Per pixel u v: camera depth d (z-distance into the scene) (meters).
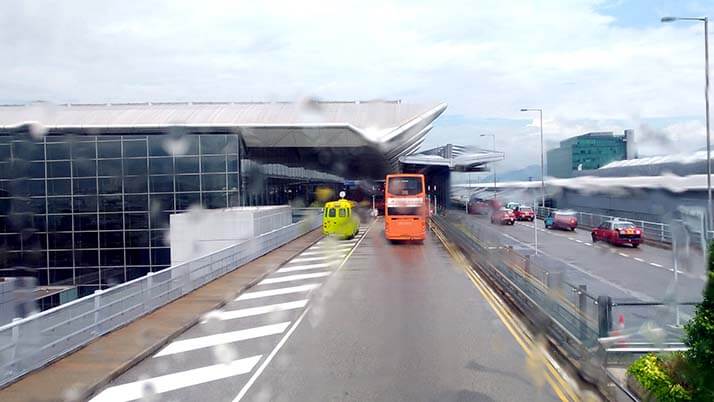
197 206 36.72
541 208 60.62
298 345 12.22
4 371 9.58
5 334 10.05
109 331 13.22
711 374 6.84
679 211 36.78
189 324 14.26
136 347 11.95
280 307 16.70
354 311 15.83
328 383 9.59
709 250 6.89
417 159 60.75
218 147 36.78
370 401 8.68
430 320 14.49
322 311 15.95
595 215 44.66
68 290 34.31
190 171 36.81
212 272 21.23
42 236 35.81
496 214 54.22
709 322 6.75
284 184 51.91
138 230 36.19
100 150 36.09
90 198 35.94
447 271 24.06
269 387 9.47
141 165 36.41
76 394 9.16
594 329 10.18
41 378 9.96
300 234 41.16
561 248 34.66
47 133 38.94
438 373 10.02
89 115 42.91
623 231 34.59
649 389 7.84
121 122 41.50
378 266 25.81
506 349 11.64
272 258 27.95
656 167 41.12
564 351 10.96
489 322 14.23
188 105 45.66
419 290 19.23
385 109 46.25
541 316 13.09
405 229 36.38
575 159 62.06
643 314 13.50
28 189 35.81
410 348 11.76
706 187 34.91
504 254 18.62
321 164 53.81
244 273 22.92
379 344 12.13
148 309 15.46
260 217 32.19
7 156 35.75
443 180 73.19
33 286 35.25
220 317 15.47
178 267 18.03
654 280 22.36
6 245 35.56
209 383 9.80
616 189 46.16
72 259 35.94
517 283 16.23
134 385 9.84
